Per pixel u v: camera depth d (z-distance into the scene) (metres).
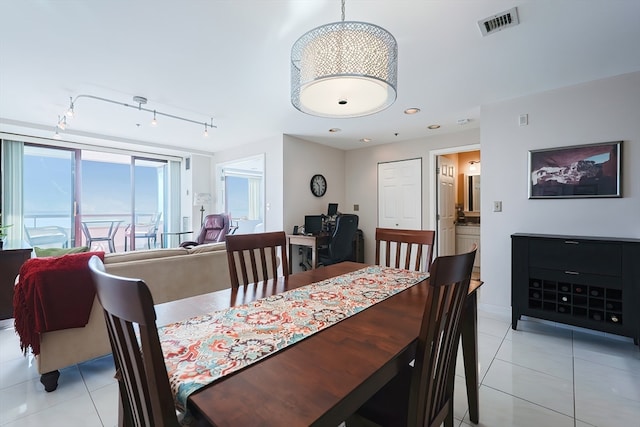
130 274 2.16
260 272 3.02
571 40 2.00
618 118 2.53
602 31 1.90
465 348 1.59
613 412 1.64
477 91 2.85
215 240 5.14
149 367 0.59
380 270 2.04
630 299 2.29
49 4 1.65
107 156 5.62
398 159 4.93
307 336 1.01
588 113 2.64
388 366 0.86
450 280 0.90
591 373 2.04
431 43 2.03
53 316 1.82
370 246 5.30
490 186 3.14
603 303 2.44
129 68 2.41
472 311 1.56
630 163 2.49
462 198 5.75
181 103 3.20
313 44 1.35
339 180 5.54
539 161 2.87
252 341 0.97
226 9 1.70
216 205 6.08
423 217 4.62
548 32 1.91
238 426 0.59
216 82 2.68
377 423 1.06
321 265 4.37
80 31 1.91
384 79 1.36
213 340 0.98
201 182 6.06
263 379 0.75
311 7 1.69
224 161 5.82
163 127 4.15
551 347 2.42
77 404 1.74
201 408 0.64
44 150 4.78
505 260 3.07
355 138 4.76
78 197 5.09
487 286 3.18
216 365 0.82
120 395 0.98
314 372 0.79
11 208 4.32
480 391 1.85
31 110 3.42
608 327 2.37
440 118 3.67
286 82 2.68
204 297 1.44
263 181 4.87
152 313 0.57
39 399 1.79
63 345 1.90
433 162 4.54
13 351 2.40
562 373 2.04
